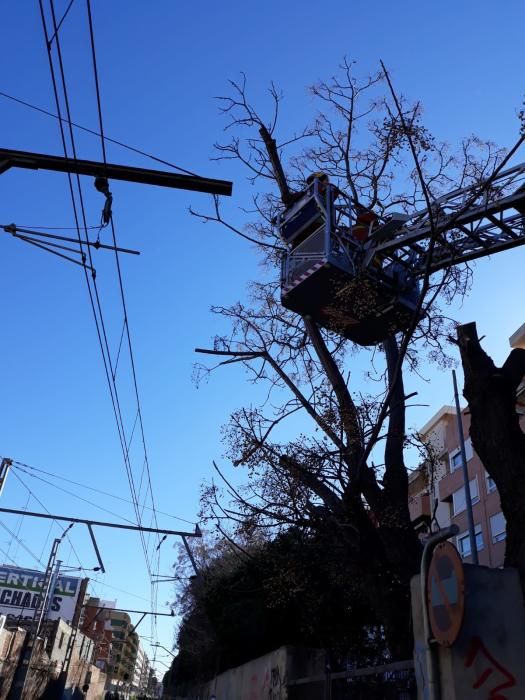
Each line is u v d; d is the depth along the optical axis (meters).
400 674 7.01
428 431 38.31
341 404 10.48
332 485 9.80
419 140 9.60
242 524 10.13
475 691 5.53
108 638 107.69
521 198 10.32
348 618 13.19
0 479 23.23
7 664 32.06
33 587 56.16
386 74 9.18
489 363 8.42
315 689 9.66
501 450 7.68
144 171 7.82
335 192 12.05
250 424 10.23
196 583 23.34
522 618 5.90
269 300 13.32
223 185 8.01
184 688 35.75
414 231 11.09
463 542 32.22
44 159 7.63
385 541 9.61
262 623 16.16
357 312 11.40
